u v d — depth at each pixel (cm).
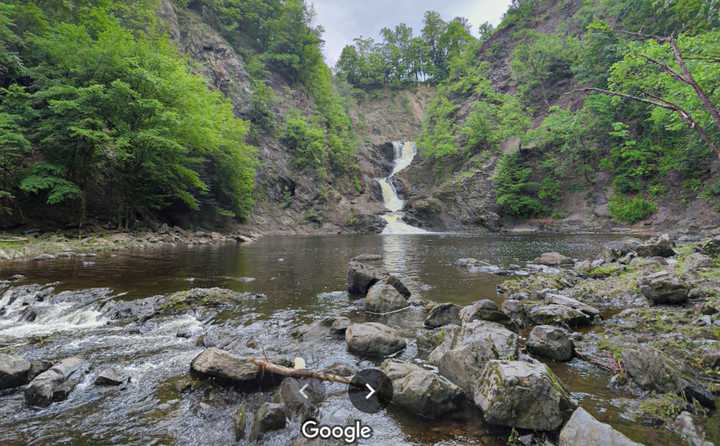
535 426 337
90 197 2531
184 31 5128
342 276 1297
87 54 2369
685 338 574
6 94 2339
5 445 337
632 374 424
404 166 7038
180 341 648
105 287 1044
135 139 2375
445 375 454
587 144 4372
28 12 2622
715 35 1574
